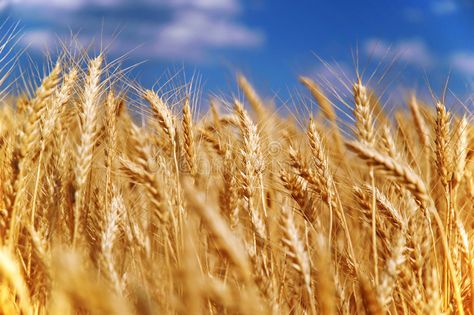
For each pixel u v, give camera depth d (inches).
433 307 32.6
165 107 38.9
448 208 36.9
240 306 30.1
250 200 37.0
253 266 32.1
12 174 33.3
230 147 41.6
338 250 38.0
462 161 37.1
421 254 33.8
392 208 35.5
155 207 32.0
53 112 36.7
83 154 34.2
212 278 33.1
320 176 37.4
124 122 41.1
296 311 35.5
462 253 36.8
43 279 33.1
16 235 34.4
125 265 34.9
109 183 37.6
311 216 37.6
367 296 31.3
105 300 26.8
